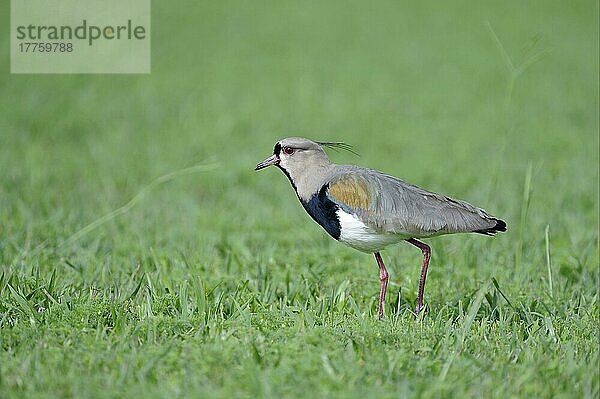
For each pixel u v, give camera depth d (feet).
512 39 100.37
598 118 76.18
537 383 26.13
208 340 28.73
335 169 34.73
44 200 51.21
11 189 53.62
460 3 116.37
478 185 57.26
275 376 25.82
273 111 77.05
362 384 25.72
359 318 30.58
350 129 72.54
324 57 95.09
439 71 90.74
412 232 33.01
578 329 31.22
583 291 36.58
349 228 33.63
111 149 65.10
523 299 34.68
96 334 29.09
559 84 86.28
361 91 83.92
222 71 89.10
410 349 28.50
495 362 27.71
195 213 49.70
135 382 25.84
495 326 31.58
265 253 41.47
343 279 37.40
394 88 84.99
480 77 88.53
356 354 27.76
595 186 56.34
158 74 87.45
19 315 31.35
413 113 77.56
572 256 40.42
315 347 28.09
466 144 67.92
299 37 102.22
